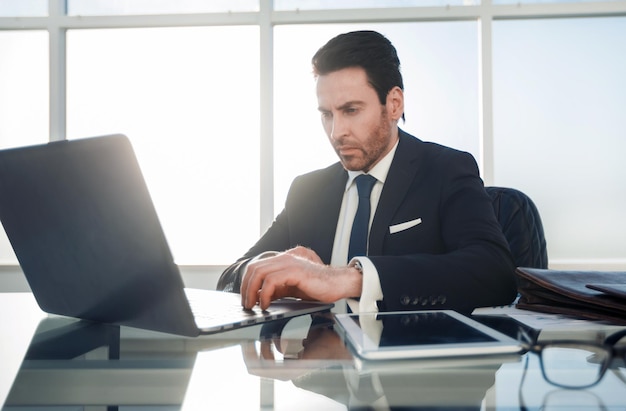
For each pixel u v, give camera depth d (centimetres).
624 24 392
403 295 87
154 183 436
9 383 46
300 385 43
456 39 400
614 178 403
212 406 38
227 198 434
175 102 434
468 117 404
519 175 410
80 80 398
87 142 57
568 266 349
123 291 64
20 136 416
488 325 67
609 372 45
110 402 40
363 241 132
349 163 140
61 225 65
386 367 48
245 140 432
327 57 140
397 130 145
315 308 81
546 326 66
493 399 39
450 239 121
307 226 146
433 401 38
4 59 412
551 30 402
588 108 402
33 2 381
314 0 385
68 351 58
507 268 104
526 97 407
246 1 379
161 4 385
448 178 130
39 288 79
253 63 393
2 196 72
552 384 42
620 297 68
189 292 102
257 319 72
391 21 367
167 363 52
